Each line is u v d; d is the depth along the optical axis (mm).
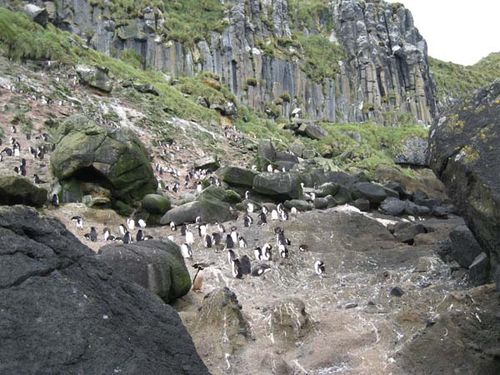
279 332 9328
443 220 25781
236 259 13844
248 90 68312
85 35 56031
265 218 20062
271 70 73250
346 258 15938
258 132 49906
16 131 28281
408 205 27969
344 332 9453
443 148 8625
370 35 89375
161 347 6059
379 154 60656
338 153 54281
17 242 5602
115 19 59844
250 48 71625
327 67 82062
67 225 17422
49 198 19141
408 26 98000
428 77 92750
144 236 16719
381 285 12352
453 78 121688
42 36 40875
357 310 10609
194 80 57469
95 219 18844
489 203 7727
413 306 9781
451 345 7984
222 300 9320
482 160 7965
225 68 67625
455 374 7699
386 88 85938
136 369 5531
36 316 5234
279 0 84188
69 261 5945
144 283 10031
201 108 46656
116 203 20359
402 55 89312
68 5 55938
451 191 8617
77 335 5355
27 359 4949
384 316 9977
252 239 17812
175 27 65938
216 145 39750
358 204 27203
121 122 35719
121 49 58969
